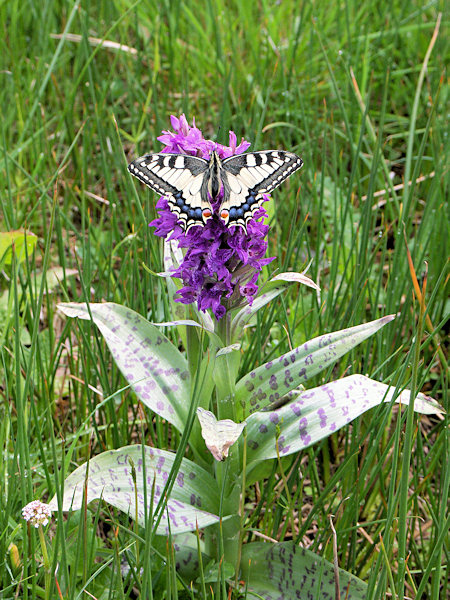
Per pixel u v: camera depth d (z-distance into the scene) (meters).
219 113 1.19
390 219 1.04
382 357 0.87
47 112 1.26
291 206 1.03
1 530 0.76
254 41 1.29
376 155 0.89
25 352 0.89
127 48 1.20
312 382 0.88
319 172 1.11
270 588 0.77
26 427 0.77
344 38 1.29
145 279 0.90
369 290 0.92
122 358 0.78
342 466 0.79
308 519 0.79
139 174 0.73
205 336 0.84
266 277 0.81
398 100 1.27
